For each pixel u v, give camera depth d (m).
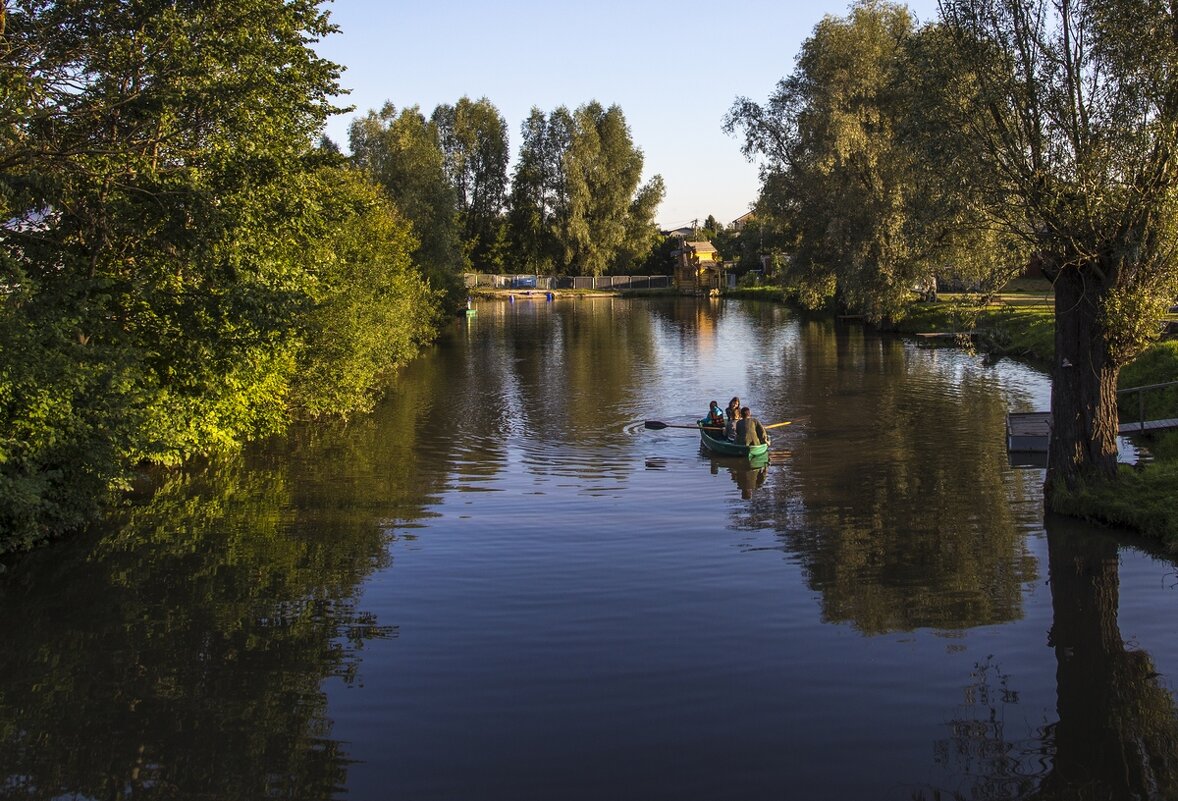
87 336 14.45
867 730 7.61
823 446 19.55
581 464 18.22
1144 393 21.16
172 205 13.47
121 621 10.09
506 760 7.16
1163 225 12.56
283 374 21.00
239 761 7.21
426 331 43.62
